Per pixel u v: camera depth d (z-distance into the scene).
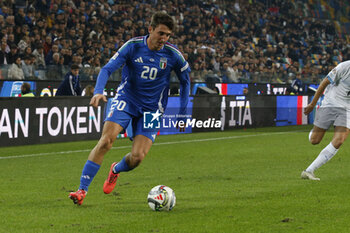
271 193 20.41
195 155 34.03
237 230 14.43
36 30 56.12
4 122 36.38
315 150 36.78
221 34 84.44
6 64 47.12
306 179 23.98
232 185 22.55
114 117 18.14
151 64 18.11
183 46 70.25
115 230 14.45
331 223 15.25
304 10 113.38
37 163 29.91
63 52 53.97
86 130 41.91
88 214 16.59
